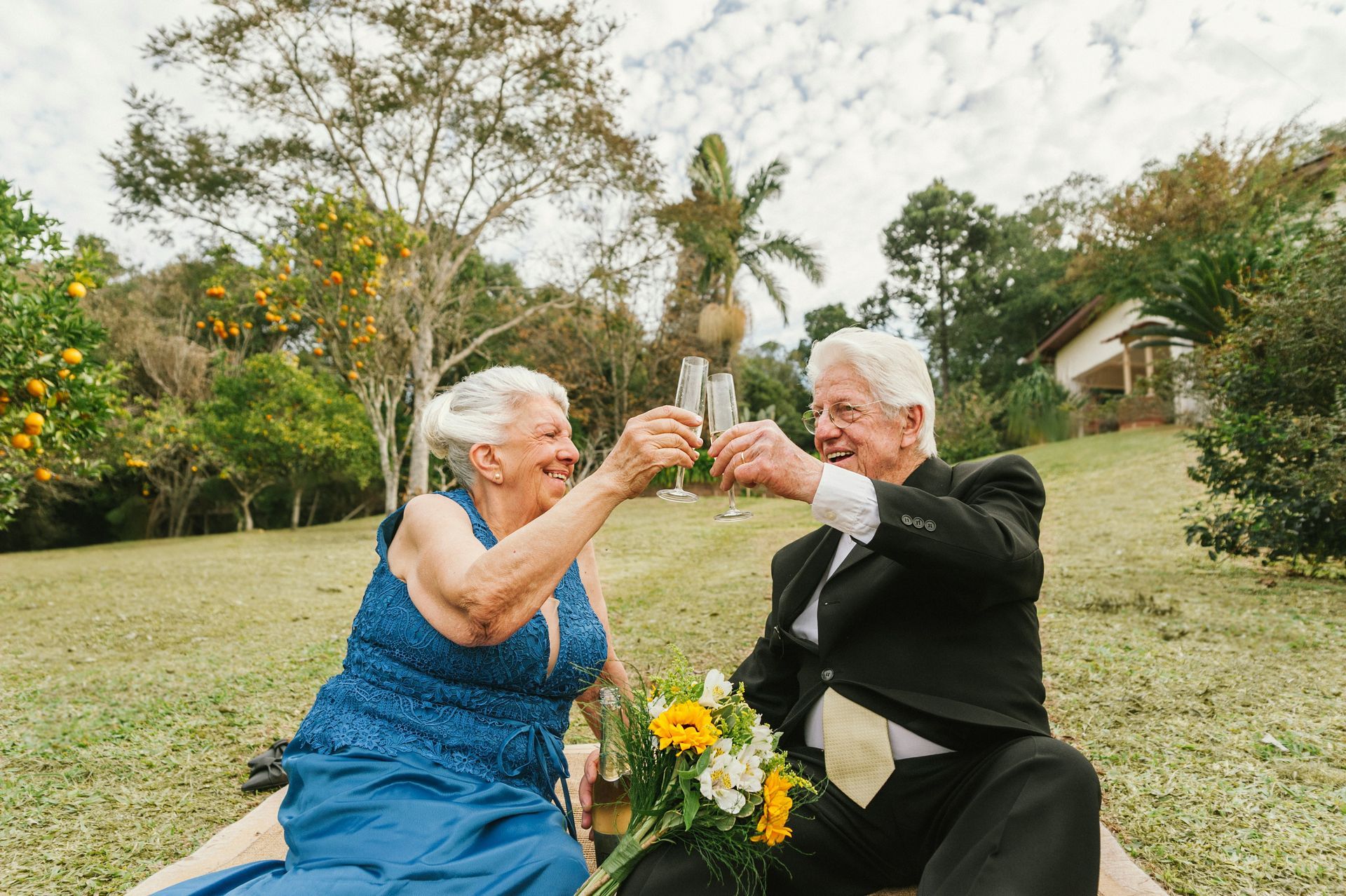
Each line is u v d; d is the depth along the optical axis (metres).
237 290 13.77
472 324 19.41
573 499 1.66
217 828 3.01
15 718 4.45
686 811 1.54
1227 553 6.80
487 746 1.82
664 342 19.83
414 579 1.83
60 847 2.86
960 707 1.68
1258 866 2.29
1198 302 11.73
